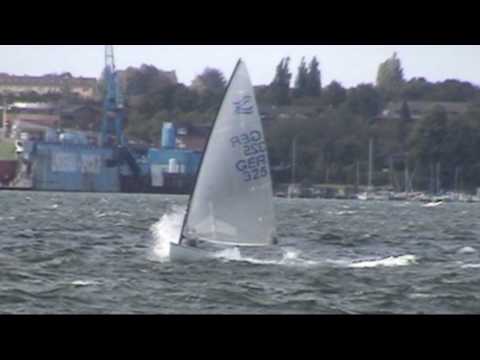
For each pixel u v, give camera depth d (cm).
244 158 15812
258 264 16600
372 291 14212
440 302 13438
